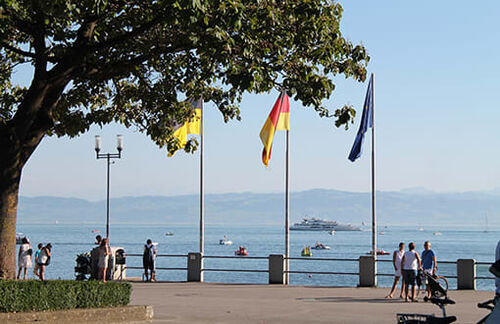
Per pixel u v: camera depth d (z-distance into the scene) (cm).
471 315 1983
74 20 1873
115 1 1788
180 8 1608
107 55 2033
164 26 1920
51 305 1645
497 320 877
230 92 2205
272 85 1855
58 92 1802
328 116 1945
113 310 1775
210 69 1958
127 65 1886
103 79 1964
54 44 1817
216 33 1625
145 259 3238
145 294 2609
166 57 2133
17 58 2181
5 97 2220
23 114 1723
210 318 1920
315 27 1861
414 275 2372
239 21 1642
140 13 1969
